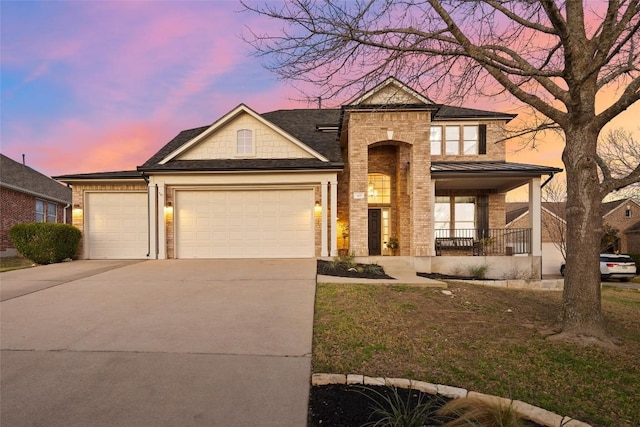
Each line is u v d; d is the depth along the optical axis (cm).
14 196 1828
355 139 1232
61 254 1210
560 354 423
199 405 316
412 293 700
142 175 1251
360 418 296
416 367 391
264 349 440
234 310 598
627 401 324
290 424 288
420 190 1231
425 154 1234
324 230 1230
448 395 330
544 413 292
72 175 1294
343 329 504
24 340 471
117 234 1324
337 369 387
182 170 1214
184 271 955
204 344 456
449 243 1464
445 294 702
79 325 530
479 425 259
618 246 2595
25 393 338
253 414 302
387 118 1234
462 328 513
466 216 1555
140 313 587
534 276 1279
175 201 1259
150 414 302
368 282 791
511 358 413
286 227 1262
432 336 481
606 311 684
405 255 1323
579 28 477
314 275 877
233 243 1262
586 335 469
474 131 1611
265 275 885
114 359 412
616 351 435
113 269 1001
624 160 1416
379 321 537
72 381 361
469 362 403
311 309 598
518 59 509
